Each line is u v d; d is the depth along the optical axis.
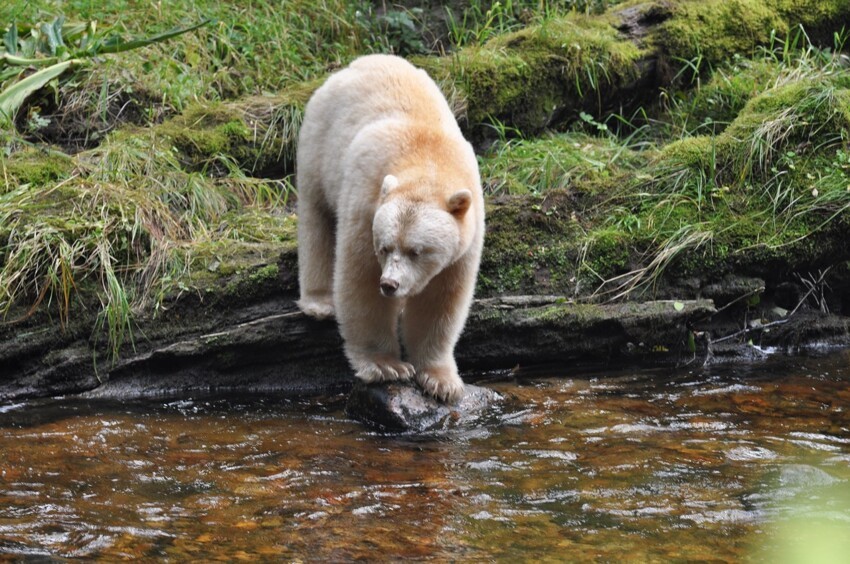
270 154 14.38
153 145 13.34
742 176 12.64
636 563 6.83
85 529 7.33
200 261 11.36
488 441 9.20
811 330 12.25
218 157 13.88
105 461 8.70
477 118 15.25
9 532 7.25
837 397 10.30
